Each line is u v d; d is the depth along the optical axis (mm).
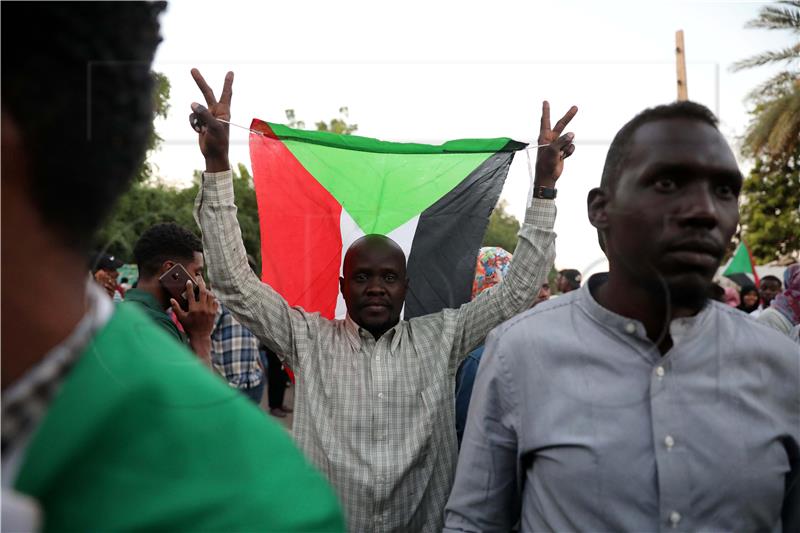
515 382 1198
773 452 1083
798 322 2936
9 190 417
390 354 1903
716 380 1096
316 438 1813
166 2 510
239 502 465
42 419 433
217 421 480
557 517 1118
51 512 432
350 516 1766
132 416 451
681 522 1055
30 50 412
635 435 1096
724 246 1050
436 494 1838
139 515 440
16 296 425
